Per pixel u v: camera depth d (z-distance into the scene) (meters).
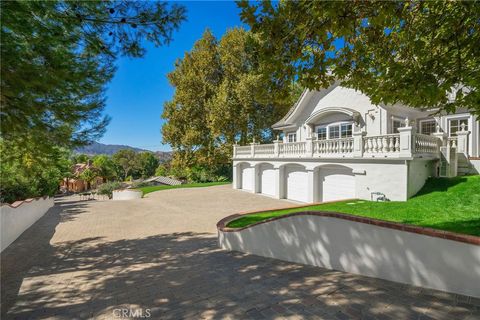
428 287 4.57
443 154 12.98
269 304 4.48
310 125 20.11
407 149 11.47
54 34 3.70
